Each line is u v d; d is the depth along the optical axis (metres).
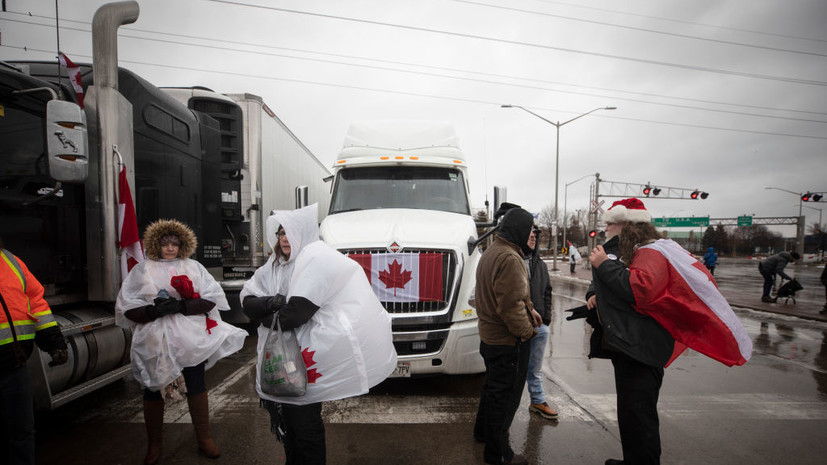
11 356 2.33
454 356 4.03
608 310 2.58
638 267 2.51
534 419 3.80
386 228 4.49
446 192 5.70
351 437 3.43
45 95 3.45
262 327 2.48
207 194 5.83
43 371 2.98
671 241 2.61
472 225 4.88
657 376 2.60
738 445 3.36
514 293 2.77
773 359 5.97
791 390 4.66
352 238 4.32
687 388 4.72
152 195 4.51
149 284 2.93
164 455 3.13
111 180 3.65
